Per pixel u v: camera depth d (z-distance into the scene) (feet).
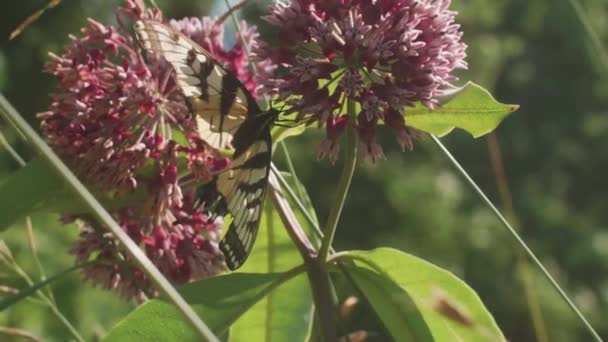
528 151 8.43
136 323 1.84
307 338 2.12
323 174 6.63
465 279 6.36
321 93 1.90
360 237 6.64
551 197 7.82
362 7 1.94
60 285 3.44
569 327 5.89
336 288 2.23
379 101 1.89
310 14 1.94
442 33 1.93
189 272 2.01
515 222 2.25
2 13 5.76
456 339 1.97
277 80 1.93
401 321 1.95
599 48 2.21
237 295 1.88
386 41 1.90
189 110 1.92
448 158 1.99
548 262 6.94
